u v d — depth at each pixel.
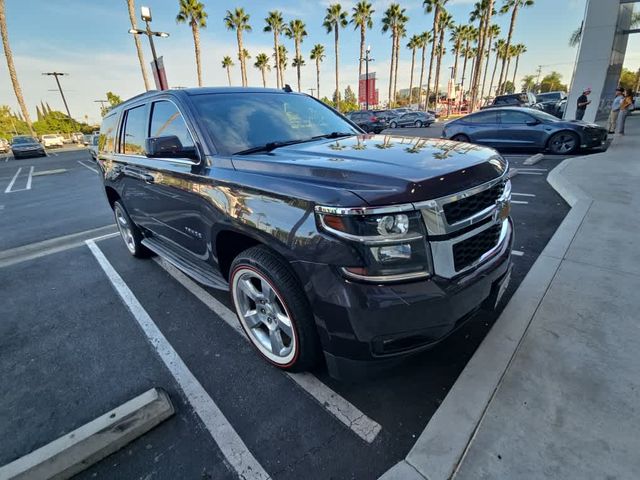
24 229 6.30
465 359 2.29
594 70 13.47
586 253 3.39
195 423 1.96
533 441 1.66
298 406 2.03
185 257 3.14
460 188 1.73
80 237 5.59
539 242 3.98
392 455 1.71
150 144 2.35
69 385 2.32
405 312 1.60
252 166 2.15
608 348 2.19
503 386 1.97
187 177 2.59
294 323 1.97
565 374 2.02
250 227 2.01
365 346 1.67
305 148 2.43
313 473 1.65
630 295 2.70
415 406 1.98
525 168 8.17
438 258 1.65
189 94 2.85
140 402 1.96
